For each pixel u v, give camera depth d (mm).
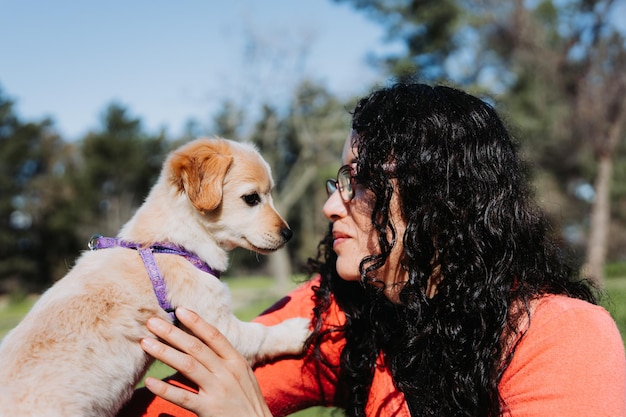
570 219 27250
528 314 1834
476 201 2004
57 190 38000
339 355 2420
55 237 37844
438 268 2043
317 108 27906
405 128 2082
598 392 1596
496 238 1982
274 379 2502
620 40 16641
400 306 2223
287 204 28844
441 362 1978
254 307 12875
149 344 2006
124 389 2262
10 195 37219
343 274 2252
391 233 2082
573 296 2072
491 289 1921
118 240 2666
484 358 1877
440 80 2945
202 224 2912
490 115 2188
